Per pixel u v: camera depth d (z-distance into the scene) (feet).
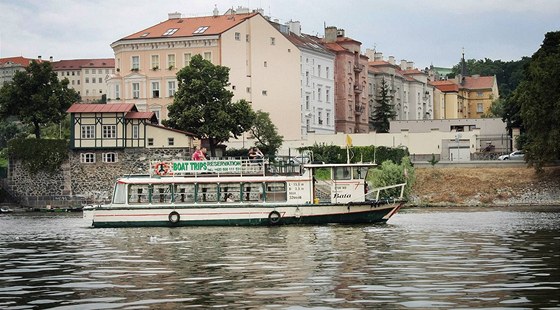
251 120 358.64
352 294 87.81
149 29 421.59
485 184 342.85
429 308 79.30
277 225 202.28
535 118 328.29
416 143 392.88
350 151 365.40
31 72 363.56
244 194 207.21
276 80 419.33
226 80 356.18
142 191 209.36
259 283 96.84
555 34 369.91
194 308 80.89
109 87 416.26
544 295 85.61
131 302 84.84
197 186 208.03
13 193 344.08
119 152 341.00
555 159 335.06
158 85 408.67
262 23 416.46
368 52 587.27
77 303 84.89
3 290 94.79
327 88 467.11
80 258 130.82
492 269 106.93
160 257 129.80
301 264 115.96
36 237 180.14
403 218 235.61
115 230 198.08
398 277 100.32
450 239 155.94
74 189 342.44
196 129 349.61
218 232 184.14
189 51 407.23
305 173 206.08
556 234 167.63
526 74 378.73
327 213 202.49
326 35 500.74
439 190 343.05
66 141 344.49
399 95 570.87
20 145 343.05
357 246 143.13
